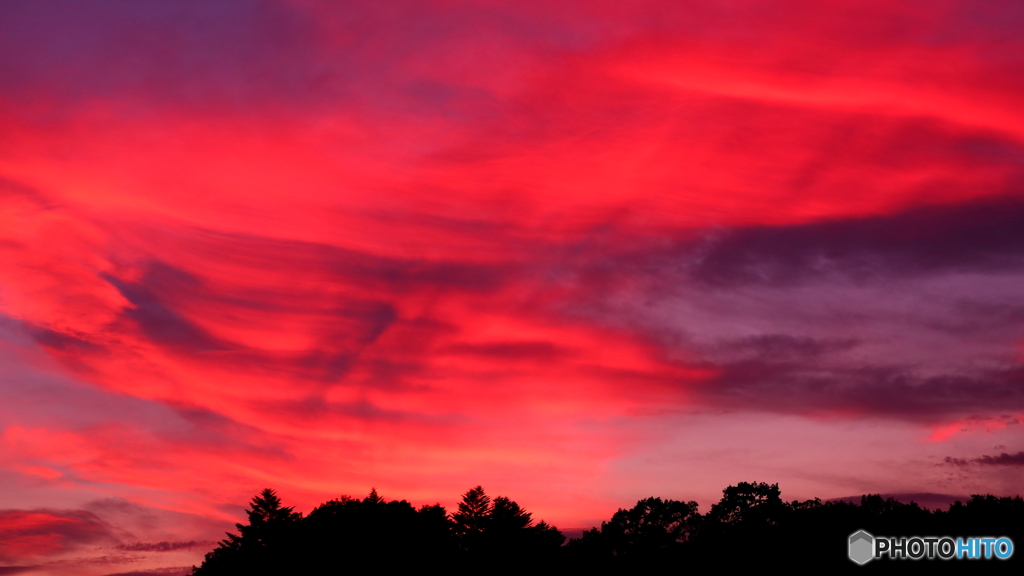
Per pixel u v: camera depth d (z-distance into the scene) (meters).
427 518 105.88
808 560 97.31
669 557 115.94
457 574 102.81
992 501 100.38
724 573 103.00
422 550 101.88
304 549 100.19
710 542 116.94
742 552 106.44
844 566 93.94
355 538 100.94
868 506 120.06
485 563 105.25
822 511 110.50
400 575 99.56
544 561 107.62
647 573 109.75
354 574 98.25
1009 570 85.44
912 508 119.75
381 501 105.56
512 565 105.50
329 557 99.38
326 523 102.00
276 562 99.94
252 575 99.69
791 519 111.06
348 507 104.38
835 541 99.75
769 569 99.69
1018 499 99.69
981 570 86.94
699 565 108.19
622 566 113.81
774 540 106.25
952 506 104.12
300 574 98.62
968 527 94.31
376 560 99.44
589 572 110.75
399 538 101.25
